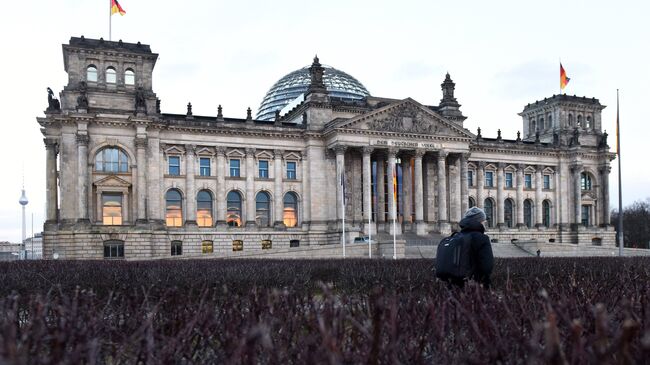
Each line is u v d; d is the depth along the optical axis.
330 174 112.38
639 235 195.00
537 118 149.88
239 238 106.50
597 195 141.50
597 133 143.75
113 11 101.25
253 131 108.19
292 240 109.81
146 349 9.70
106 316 13.55
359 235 107.88
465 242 17.91
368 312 11.16
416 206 112.75
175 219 103.75
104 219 97.06
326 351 7.66
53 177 96.75
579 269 35.28
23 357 7.65
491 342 9.16
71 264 46.31
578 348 7.01
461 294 12.06
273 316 10.84
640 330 8.52
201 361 10.90
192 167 104.25
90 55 97.69
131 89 100.12
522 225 132.25
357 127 108.56
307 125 112.56
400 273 33.75
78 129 94.00
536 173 135.38
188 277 32.06
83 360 8.93
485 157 130.25
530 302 12.70
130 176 98.12
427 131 113.94
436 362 9.48
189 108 105.88
